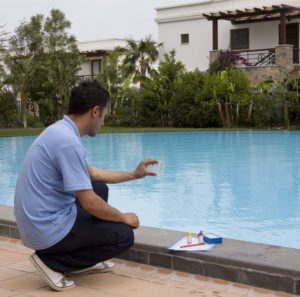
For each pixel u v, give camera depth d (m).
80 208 2.46
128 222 2.49
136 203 5.73
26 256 3.08
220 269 2.60
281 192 6.30
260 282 2.47
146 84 23.42
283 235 4.25
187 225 4.65
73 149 2.25
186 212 5.21
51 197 2.31
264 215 5.03
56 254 2.42
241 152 11.29
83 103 2.33
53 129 2.31
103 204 2.34
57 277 2.44
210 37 25.41
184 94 22.02
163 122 23.23
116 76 25.67
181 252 2.74
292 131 18.02
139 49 26.94
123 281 2.61
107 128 22.30
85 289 2.47
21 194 2.33
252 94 20.17
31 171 2.31
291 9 20.77
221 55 22.50
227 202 5.71
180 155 10.90
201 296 2.37
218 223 4.71
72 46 28.75
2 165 9.76
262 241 4.07
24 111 25.17
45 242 2.33
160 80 23.14
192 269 2.71
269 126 19.66
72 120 2.38
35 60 27.53
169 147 12.88
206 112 21.11
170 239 2.97
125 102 25.98
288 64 20.86
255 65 22.12
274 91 21.12
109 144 14.23
